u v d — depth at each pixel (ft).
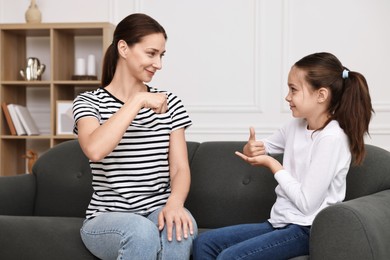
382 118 13.76
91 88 14.97
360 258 5.24
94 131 6.13
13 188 8.14
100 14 14.85
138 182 6.63
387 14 13.78
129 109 6.12
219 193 7.73
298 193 6.07
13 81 14.16
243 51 14.28
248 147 6.84
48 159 8.54
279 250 5.87
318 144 6.19
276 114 14.16
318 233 5.44
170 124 6.99
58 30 14.19
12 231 6.65
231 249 5.83
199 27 14.44
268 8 14.17
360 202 5.74
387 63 13.79
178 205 6.35
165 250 5.99
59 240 6.58
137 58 6.66
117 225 5.94
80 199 8.18
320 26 13.98
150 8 14.61
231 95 14.35
